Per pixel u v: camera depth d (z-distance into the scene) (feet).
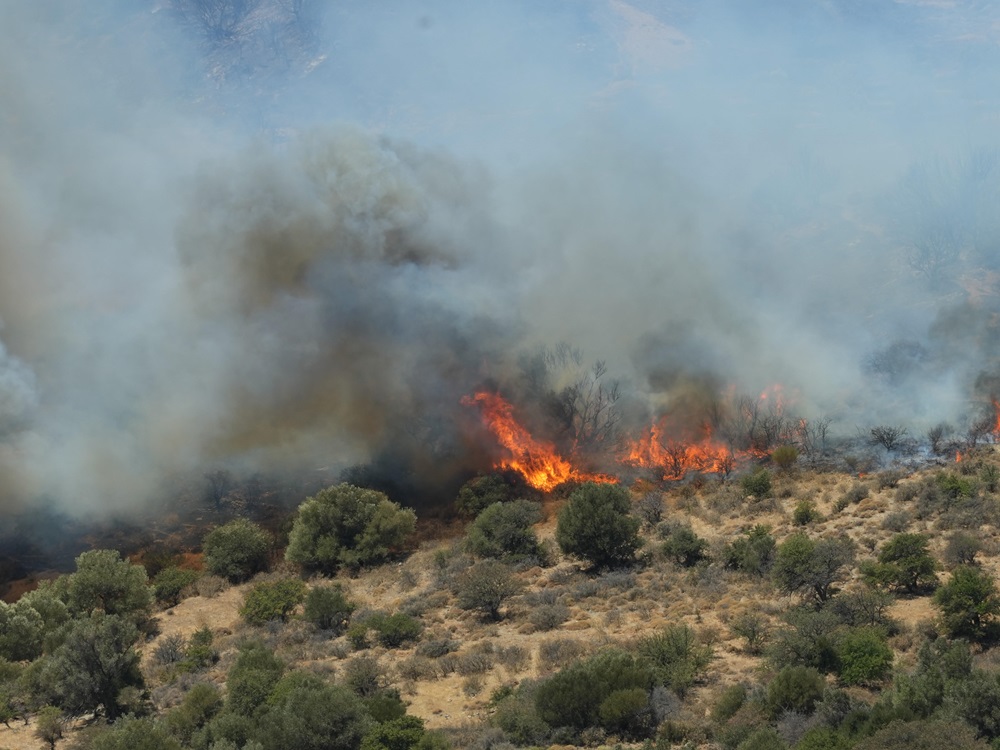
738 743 79.15
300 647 118.52
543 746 85.30
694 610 115.34
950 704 75.36
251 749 84.12
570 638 111.04
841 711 80.18
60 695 105.09
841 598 104.12
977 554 115.75
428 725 92.94
